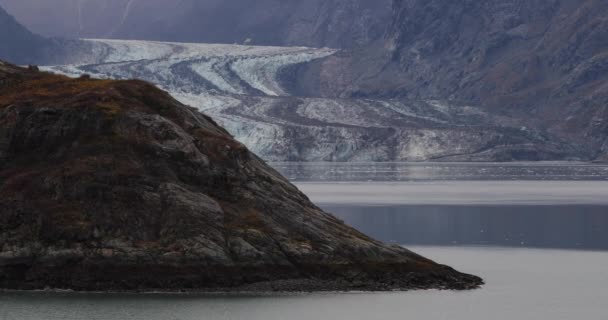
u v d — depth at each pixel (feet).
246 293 507.30
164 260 510.58
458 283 552.00
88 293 502.79
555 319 476.13
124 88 610.65
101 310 469.57
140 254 510.58
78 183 536.42
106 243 514.68
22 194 534.37
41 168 555.28
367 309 483.92
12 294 501.15
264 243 528.63
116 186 536.83
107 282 506.89
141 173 547.08
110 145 562.25
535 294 535.19
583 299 524.11
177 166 563.07
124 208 529.04
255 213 552.00
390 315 473.26
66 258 508.94
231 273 513.86
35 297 496.23
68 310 469.57
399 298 510.17
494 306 501.15
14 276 510.58
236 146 588.50
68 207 527.81
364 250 548.72
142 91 615.16
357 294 514.68
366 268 539.70
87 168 545.44
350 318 465.06
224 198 559.79
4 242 513.45
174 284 506.89
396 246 576.20
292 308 479.82
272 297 500.74
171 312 467.11
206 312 467.52
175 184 546.67
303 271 527.40
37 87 618.03
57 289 507.30
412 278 542.16
